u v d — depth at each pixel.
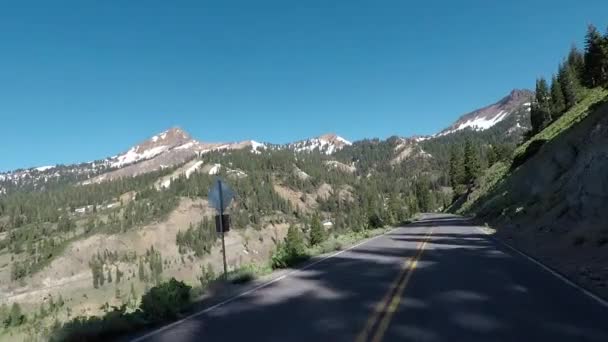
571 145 37.88
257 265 17.42
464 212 84.69
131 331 8.84
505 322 7.82
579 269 13.56
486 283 11.84
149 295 10.06
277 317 8.93
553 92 105.44
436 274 13.68
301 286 12.73
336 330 7.62
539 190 40.47
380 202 177.12
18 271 175.88
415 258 18.30
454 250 21.22
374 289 11.51
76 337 8.21
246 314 9.44
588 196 22.66
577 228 21.88
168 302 9.96
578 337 6.86
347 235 33.59
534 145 65.25
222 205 15.06
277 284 13.41
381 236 34.75
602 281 11.44
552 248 19.70
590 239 17.75
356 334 7.31
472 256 18.41
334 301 10.23
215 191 15.13
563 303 9.22
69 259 188.00
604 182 21.52
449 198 185.75
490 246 22.80
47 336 8.46
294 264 18.42
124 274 179.00
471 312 8.62
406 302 9.70
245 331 7.95
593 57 85.44
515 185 51.75
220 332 8.02
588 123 37.38
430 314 8.54
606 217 20.39
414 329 7.50
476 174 108.69
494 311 8.66
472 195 96.38
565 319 7.92
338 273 14.98
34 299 157.75
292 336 7.42
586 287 10.90
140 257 190.50
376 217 52.66
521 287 11.12
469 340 6.81
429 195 169.00
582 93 91.12
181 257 189.75
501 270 14.14
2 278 175.62
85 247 197.50
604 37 83.69
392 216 71.81
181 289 11.29
